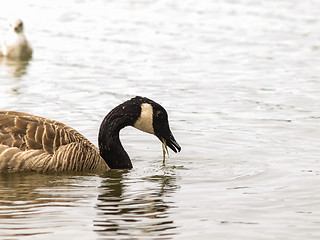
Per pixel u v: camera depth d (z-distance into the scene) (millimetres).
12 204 10562
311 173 12688
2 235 9219
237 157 13953
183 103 18453
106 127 13344
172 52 25375
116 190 11594
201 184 12062
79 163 12789
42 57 24625
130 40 27391
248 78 21547
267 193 11422
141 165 13531
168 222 9875
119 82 20766
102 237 9211
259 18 31938
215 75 21922
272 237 9344
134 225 9734
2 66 23078
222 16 32375
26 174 12297
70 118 16531
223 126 16328
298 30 29453
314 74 22094
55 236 9219
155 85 20453
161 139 13648
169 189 11695
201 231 9531
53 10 33312
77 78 21219
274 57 24734
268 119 16953
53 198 10969
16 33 24953
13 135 12328
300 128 16141
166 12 33250
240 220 10000
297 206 10695
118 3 35406
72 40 27422
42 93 19109
